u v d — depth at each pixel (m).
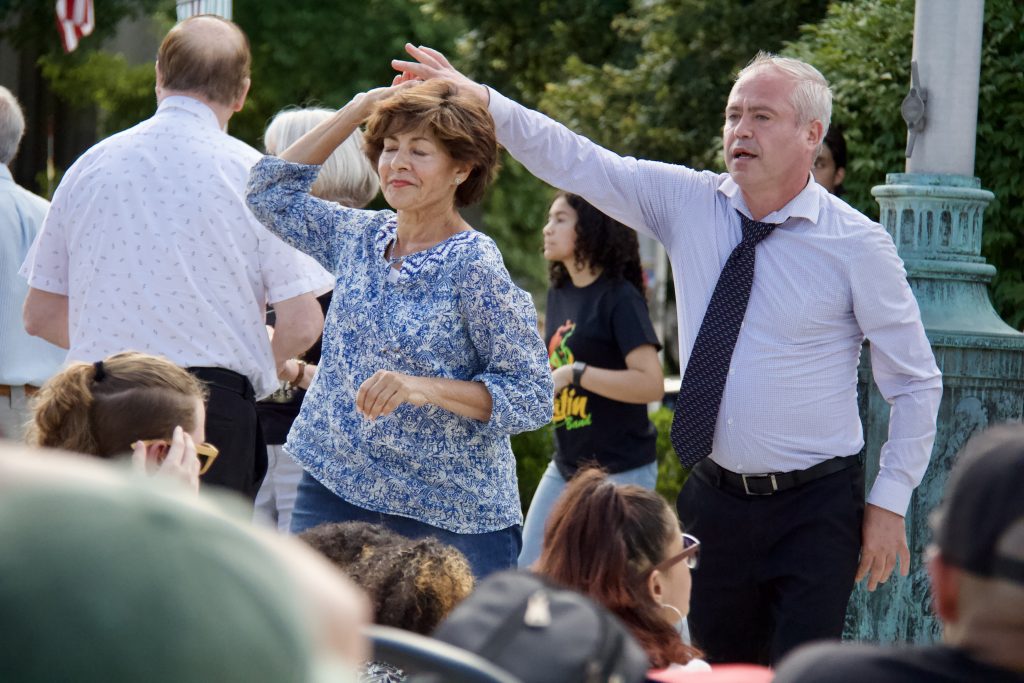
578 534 6.70
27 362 12.68
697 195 10.10
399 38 51.94
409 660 3.70
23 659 1.89
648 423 13.44
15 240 12.59
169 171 10.05
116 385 7.40
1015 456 4.18
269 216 9.59
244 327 10.16
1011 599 4.10
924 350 9.75
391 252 9.09
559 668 3.86
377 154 9.07
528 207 60.97
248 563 2.04
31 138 55.84
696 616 10.13
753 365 9.64
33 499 1.97
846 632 12.17
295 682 2.02
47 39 50.66
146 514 2.02
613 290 13.12
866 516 9.77
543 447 19.48
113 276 9.96
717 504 9.94
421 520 8.77
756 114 9.57
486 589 4.18
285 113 12.80
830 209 9.73
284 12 51.16
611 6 43.19
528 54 44.34
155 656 1.93
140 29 56.62
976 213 12.33
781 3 35.06
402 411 8.69
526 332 8.73
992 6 17.06
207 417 9.86
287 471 11.92
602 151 10.31
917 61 12.57
